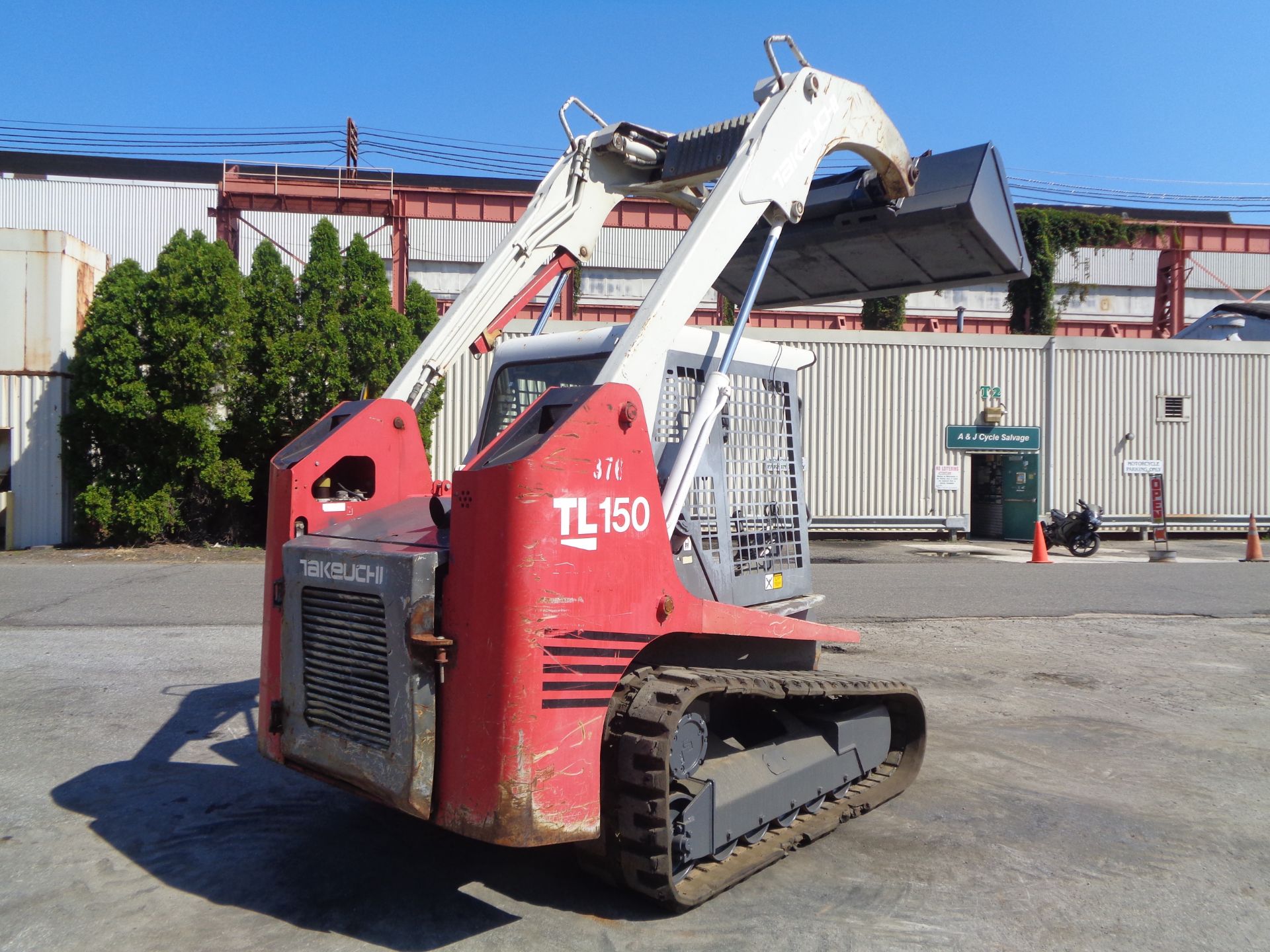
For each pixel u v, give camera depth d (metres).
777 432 4.84
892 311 27.72
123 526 16.58
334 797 4.83
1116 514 21.45
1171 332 27.69
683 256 3.93
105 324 16.06
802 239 5.80
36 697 6.67
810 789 4.39
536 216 4.95
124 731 5.94
